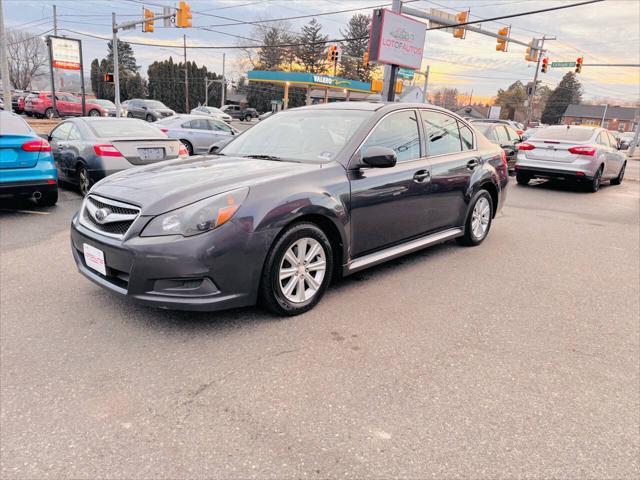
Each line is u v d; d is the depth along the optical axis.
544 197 10.38
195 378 2.74
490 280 4.64
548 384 2.83
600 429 2.43
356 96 52.81
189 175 3.56
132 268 3.05
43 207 7.18
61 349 3.02
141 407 2.46
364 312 3.74
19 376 2.71
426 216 4.73
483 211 5.76
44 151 6.55
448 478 2.05
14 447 2.16
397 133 4.43
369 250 4.16
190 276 3.02
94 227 3.38
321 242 3.64
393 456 2.17
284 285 3.54
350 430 2.34
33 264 4.60
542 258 5.49
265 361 2.95
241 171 3.62
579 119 101.44
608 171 11.95
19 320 3.40
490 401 2.63
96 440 2.22
